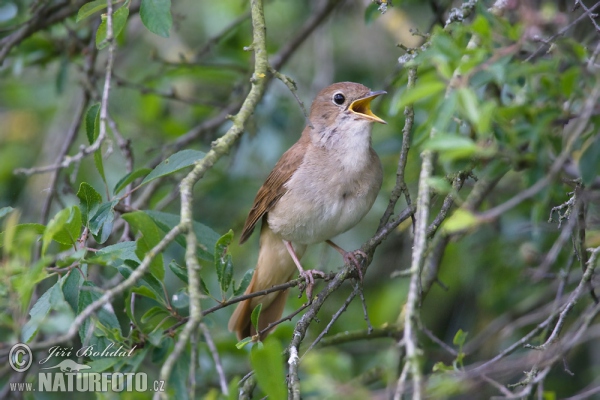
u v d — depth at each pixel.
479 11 6.65
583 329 7.11
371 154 9.99
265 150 13.64
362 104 10.38
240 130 7.24
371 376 9.41
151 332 6.51
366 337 9.72
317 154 9.98
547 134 6.13
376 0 8.82
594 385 9.64
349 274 8.51
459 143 5.78
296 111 14.21
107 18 7.31
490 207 10.96
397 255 13.20
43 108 14.82
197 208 13.42
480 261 12.16
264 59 7.92
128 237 9.82
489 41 6.23
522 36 6.29
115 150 13.78
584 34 9.44
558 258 10.88
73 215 6.80
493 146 6.14
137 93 14.33
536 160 6.06
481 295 12.29
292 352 7.38
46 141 14.11
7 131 14.98
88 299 6.71
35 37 12.31
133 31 14.23
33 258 10.41
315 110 10.17
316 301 8.13
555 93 6.08
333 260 13.49
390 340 11.98
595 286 8.47
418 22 13.70
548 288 10.95
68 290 6.80
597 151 6.13
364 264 8.49
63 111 14.37
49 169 7.14
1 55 10.92
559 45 6.56
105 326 6.68
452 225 6.07
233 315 10.59
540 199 6.01
